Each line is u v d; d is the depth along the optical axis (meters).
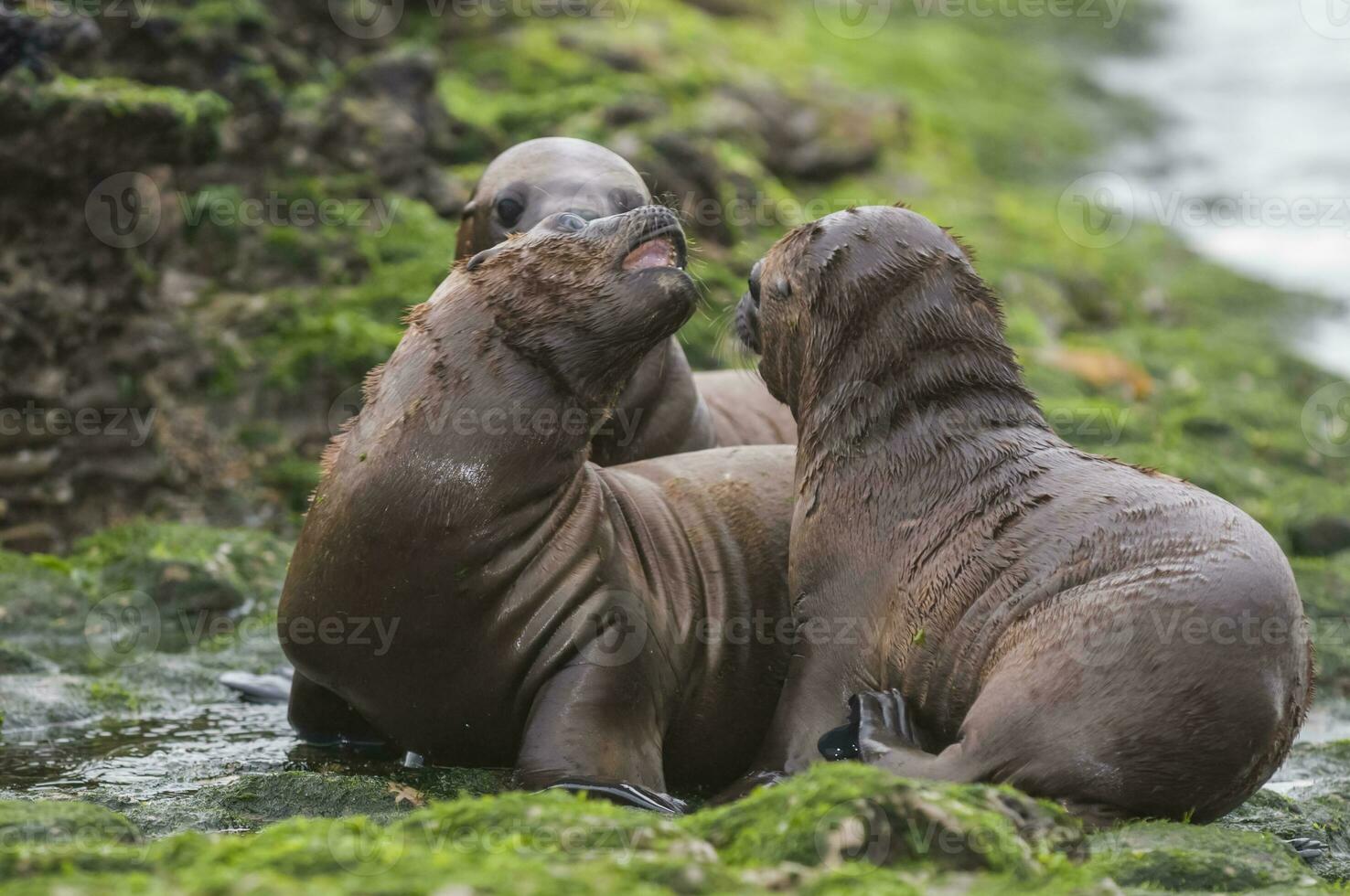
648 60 73.75
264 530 46.47
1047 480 26.70
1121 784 23.39
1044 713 23.75
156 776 28.22
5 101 42.91
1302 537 50.91
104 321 46.47
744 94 75.50
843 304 29.08
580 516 27.83
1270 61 136.25
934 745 26.72
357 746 30.50
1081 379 63.84
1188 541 24.58
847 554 28.08
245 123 54.50
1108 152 104.88
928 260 29.06
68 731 31.39
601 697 26.52
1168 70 133.75
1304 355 74.69
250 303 51.31
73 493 45.12
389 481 26.56
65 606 39.19
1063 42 134.25
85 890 16.02
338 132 57.25
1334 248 91.75
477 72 68.62
